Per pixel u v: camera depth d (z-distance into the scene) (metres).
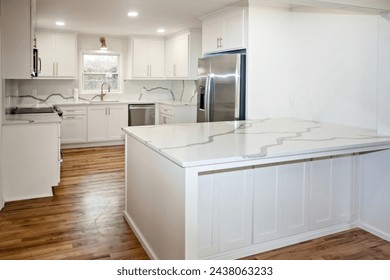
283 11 4.24
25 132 3.85
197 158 2.05
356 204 3.18
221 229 2.55
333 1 2.72
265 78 4.24
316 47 3.90
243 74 4.19
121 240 2.94
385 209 2.98
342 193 3.10
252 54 4.14
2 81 3.68
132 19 5.37
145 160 2.75
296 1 2.74
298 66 4.20
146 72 7.31
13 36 3.69
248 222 2.65
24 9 3.70
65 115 6.74
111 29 6.43
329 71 3.74
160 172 2.43
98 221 3.33
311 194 2.92
